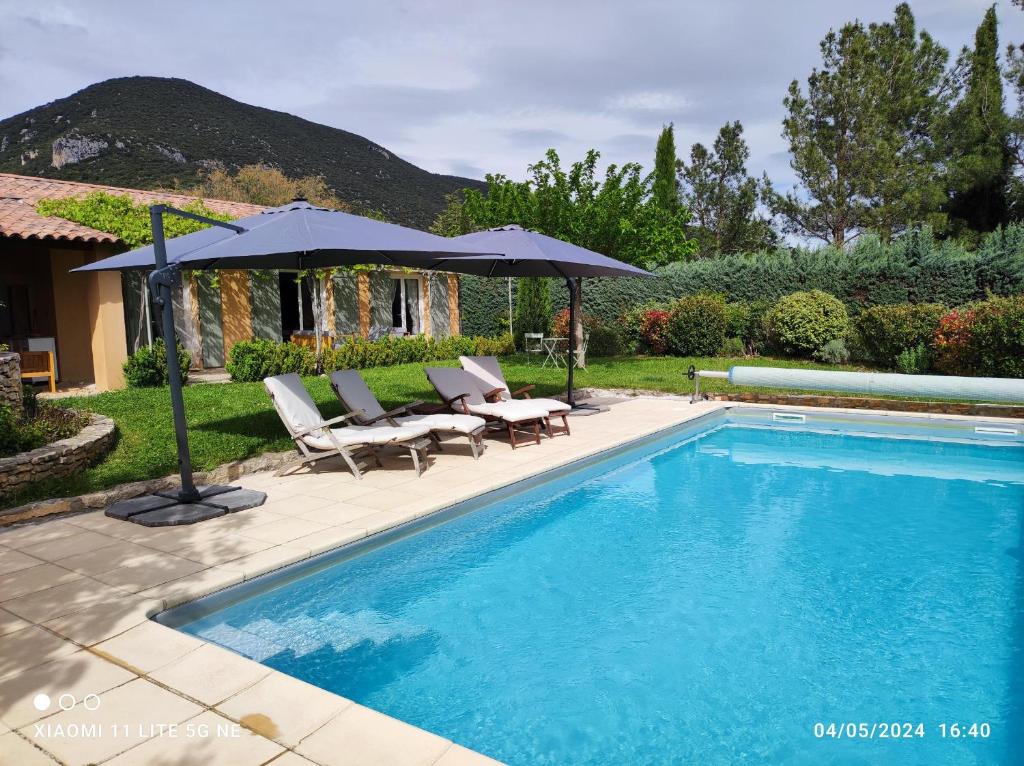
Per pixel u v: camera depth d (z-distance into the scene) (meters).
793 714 3.42
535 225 15.93
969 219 23.41
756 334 18.97
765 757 3.09
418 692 3.59
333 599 4.70
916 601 4.70
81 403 10.19
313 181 56.88
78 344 13.89
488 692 3.60
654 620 4.41
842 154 23.59
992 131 21.50
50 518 5.72
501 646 4.07
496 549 5.69
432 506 5.98
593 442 8.72
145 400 10.67
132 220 13.91
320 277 18.88
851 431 10.51
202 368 16.52
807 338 17.42
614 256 16.17
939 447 9.48
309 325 19.23
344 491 6.50
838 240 23.72
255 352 13.85
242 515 5.77
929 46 23.34
